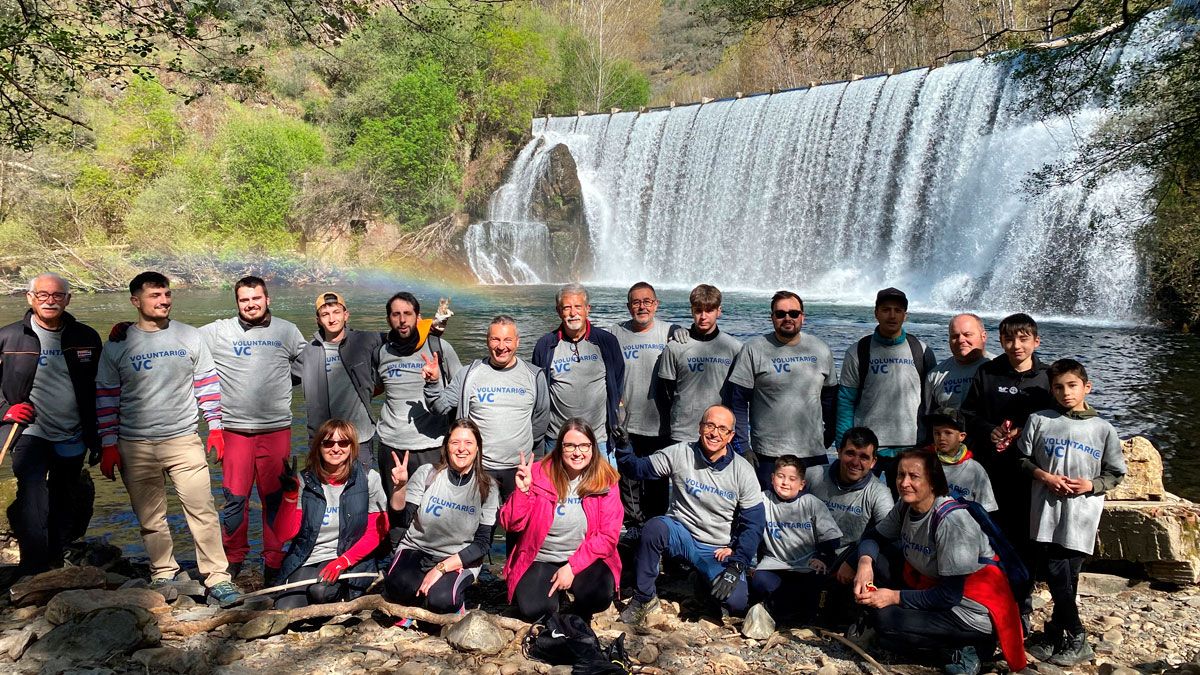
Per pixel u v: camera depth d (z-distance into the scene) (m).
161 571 5.86
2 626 5.00
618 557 5.38
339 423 5.45
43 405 5.66
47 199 32.84
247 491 6.16
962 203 25.31
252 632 4.93
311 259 36.03
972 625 4.61
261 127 37.22
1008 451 5.15
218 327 6.06
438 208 39.19
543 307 25.70
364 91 38.91
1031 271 22.42
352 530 5.53
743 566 5.41
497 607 5.87
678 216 35.72
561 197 37.50
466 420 5.38
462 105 40.97
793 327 6.00
